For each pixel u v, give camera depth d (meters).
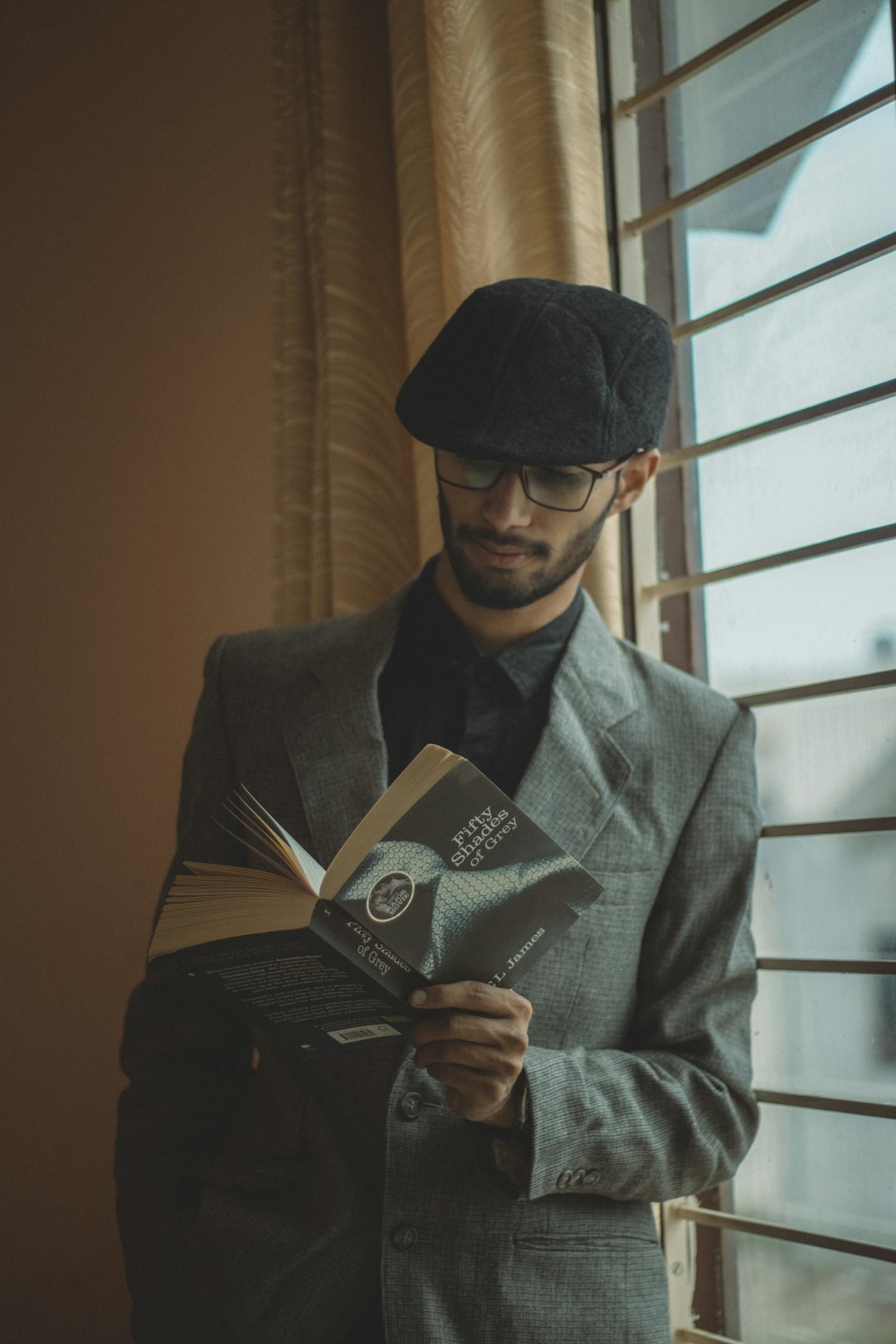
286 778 1.28
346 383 1.85
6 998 2.18
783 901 1.54
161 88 2.32
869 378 1.47
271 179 2.08
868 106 1.44
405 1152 1.13
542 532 1.19
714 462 1.68
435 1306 1.09
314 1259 1.13
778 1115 1.53
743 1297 1.57
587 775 1.25
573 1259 1.13
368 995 0.94
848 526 1.50
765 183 1.62
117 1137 1.28
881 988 1.43
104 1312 1.99
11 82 2.46
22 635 2.30
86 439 2.31
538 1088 1.09
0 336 2.43
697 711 1.33
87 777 2.18
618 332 1.23
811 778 1.52
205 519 2.13
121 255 2.32
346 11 1.93
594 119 1.67
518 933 0.98
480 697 1.31
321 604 1.86
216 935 0.91
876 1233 1.42
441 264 1.74
